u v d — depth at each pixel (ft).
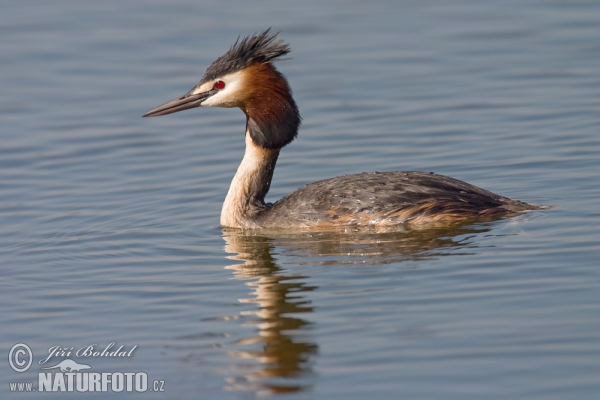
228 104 55.01
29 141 73.56
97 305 44.01
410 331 38.50
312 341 38.40
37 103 81.56
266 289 44.29
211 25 97.66
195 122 77.82
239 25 97.19
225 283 45.70
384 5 103.55
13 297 45.42
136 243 52.85
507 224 50.14
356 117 75.46
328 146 69.62
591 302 39.83
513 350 36.22
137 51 91.76
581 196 55.01
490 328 38.17
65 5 105.40
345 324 39.68
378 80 83.41
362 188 51.98
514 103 75.66
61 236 54.75
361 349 37.29
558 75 81.25
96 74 87.25
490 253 46.32
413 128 71.97
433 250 47.47
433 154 66.08
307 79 84.43
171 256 50.37
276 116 54.54
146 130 75.66
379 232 50.75
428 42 91.81
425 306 40.78
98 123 77.20
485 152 65.51
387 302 41.52
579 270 43.27
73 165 68.64
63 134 74.90
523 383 33.96
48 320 42.55
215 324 40.96
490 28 94.48
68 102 81.61
